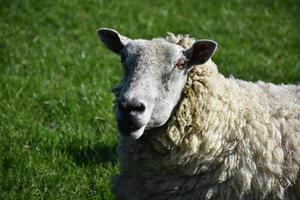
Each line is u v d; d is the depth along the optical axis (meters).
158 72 11.93
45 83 21.03
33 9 29.28
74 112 19.12
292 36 27.20
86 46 25.30
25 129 17.88
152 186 12.34
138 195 12.52
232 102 12.32
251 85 13.18
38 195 14.96
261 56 24.45
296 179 12.24
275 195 12.14
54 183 15.43
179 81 12.13
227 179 12.04
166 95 11.94
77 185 15.36
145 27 27.77
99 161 16.56
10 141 17.05
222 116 12.16
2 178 15.55
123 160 12.72
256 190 12.04
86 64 23.06
